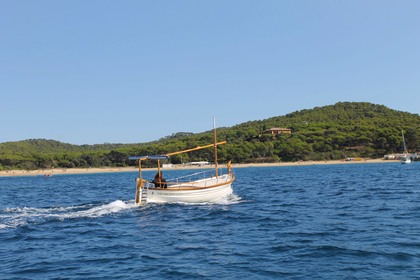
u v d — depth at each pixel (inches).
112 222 879.7
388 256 518.3
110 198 1545.3
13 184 3430.1
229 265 507.5
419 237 622.8
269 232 714.2
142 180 1141.7
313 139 6717.5
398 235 642.2
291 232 705.0
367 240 614.2
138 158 1152.8
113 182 3093.0
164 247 621.3
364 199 1181.7
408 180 2009.1
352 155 6328.7
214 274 472.1
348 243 598.5
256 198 1325.0
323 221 810.8
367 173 2970.0
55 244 671.1
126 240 685.3
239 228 764.0
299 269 480.1
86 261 551.8
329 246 582.6
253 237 676.1
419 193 1311.5
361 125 7209.6
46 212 1082.1
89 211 1067.3
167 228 784.9
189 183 1261.1
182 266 509.4
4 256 595.5
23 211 1119.6
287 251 568.4
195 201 1179.9
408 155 5521.7
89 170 6545.3
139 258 556.7
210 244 633.0
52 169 6648.6
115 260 551.2
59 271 505.7
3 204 1433.3
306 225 770.8
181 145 6712.6
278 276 456.8
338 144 6579.7
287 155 6505.9
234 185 2066.9
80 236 733.3
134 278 465.4
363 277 441.1
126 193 1796.3
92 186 2564.0
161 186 1175.6
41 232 783.7
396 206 993.5
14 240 712.4
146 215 961.5
